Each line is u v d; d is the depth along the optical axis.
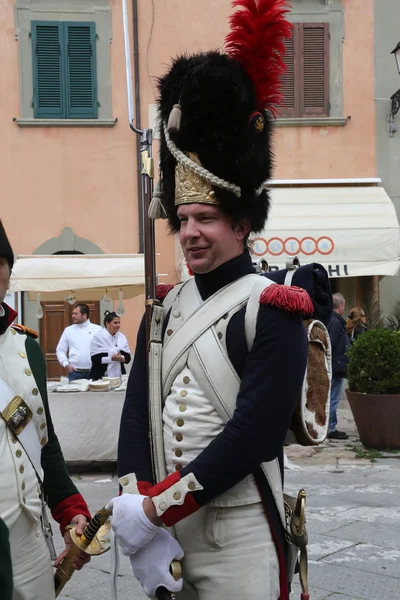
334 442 7.86
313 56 11.48
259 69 1.88
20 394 1.91
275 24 1.85
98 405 6.36
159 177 1.96
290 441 1.97
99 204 11.32
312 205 11.05
